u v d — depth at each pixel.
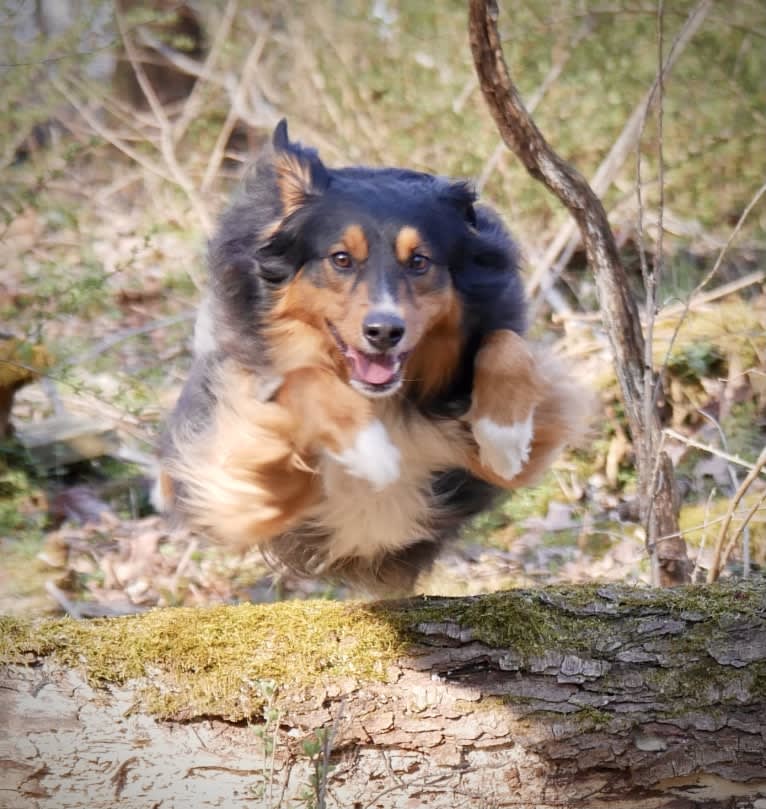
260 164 3.98
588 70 8.54
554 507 6.11
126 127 10.10
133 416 6.57
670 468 4.81
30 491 6.10
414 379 3.98
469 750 3.45
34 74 8.69
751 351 6.71
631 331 4.73
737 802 3.46
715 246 7.99
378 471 3.67
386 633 3.51
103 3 8.55
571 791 3.45
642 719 3.43
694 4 8.29
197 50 10.55
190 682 3.43
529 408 3.83
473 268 3.96
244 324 3.89
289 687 3.45
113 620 3.59
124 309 8.02
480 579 5.62
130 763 3.37
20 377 6.25
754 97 8.30
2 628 3.48
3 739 3.33
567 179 4.63
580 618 3.53
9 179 8.94
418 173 4.07
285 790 3.40
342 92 9.06
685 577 4.80
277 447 3.76
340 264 3.73
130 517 6.13
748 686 3.43
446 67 8.79
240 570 5.71
